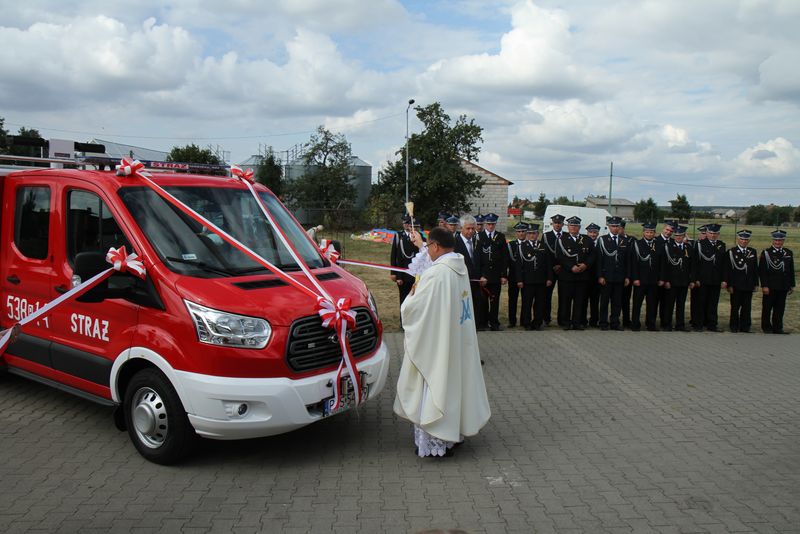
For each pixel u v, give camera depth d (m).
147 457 4.71
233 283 4.61
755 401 6.70
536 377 7.56
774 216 72.94
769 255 11.06
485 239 10.50
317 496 4.24
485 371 7.82
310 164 51.44
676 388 7.17
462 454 5.08
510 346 9.34
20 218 5.83
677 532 3.83
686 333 10.89
